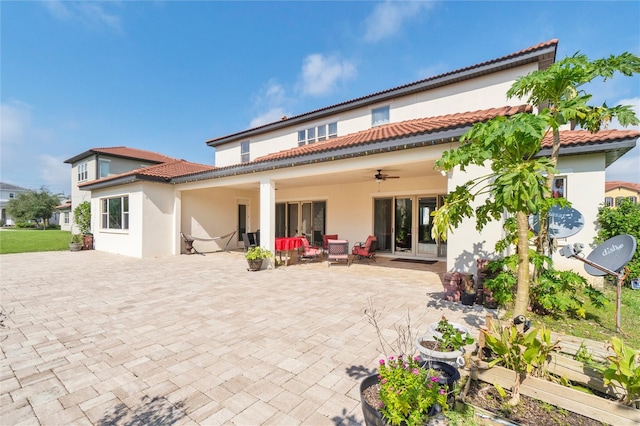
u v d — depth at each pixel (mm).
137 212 12797
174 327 4793
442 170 4051
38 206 38750
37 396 2936
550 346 2654
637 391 2174
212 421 2549
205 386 3094
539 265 4672
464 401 2459
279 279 8438
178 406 2762
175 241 13422
